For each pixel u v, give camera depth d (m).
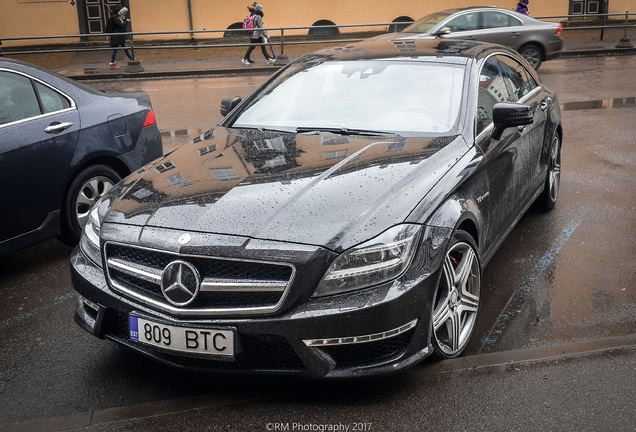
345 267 3.02
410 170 3.53
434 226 3.30
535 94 5.60
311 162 3.69
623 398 3.24
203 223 3.17
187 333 3.06
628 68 16.08
